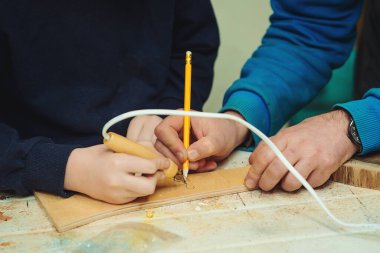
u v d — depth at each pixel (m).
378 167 0.65
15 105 0.80
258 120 0.82
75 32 0.79
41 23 0.75
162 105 0.89
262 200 0.61
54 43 0.77
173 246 0.50
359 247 0.50
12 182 0.62
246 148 0.80
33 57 0.76
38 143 0.64
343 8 0.95
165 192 0.62
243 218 0.56
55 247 0.50
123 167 0.57
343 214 0.57
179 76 0.95
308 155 0.63
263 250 0.49
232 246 0.50
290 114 0.92
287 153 0.63
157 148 0.68
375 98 0.71
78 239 0.52
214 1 1.43
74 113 0.79
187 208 0.59
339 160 0.66
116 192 0.57
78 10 0.79
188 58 0.63
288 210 0.58
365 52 1.21
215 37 0.99
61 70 0.79
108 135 0.58
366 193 0.63
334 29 0.95
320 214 0.57
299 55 0.92
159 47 0.88
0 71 0.76
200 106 0.94
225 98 0.89
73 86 0.80
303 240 0.51
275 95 0.85
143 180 0.57
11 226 0.55
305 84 0.92
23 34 0.74
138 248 0.49
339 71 1.38
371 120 0.68
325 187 0.65
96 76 0.82
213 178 0.66
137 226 0.54
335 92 1.30
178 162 0.66
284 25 0.96
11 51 0.73
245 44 1.50
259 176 0.63
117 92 0.86
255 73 0.89
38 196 0.62
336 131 0.68
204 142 0.66
